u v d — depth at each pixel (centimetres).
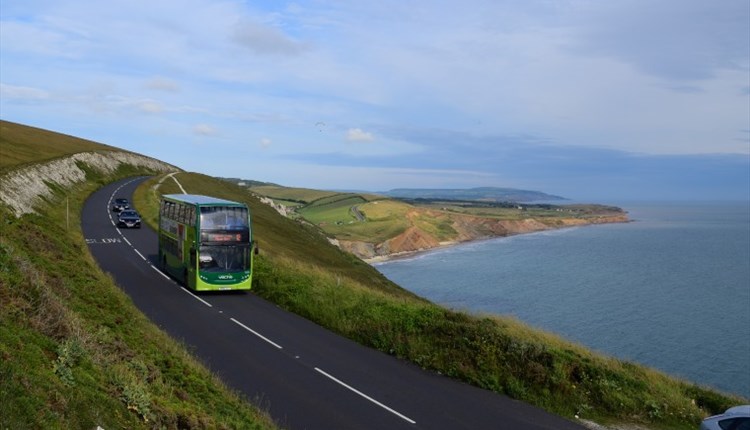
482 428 1493
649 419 1683
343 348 2159
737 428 1102
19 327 1129
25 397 825
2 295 1270
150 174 13488
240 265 2930
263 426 1348
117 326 1742
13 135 10444
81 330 1347
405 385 1791
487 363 1914
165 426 1092
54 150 9788
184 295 2875
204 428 1174
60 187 6788
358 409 1570
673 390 1928
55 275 1984
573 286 10231
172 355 1691
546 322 6994
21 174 5575
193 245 2908
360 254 17250
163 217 3556
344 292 2864
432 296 9106
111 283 2561
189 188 9706
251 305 2759
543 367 1859
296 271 3381
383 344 2180
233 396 1525
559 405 1709
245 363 1900
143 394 1136
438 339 2106
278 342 2180
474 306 8088
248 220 2988
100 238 4600
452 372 1909
